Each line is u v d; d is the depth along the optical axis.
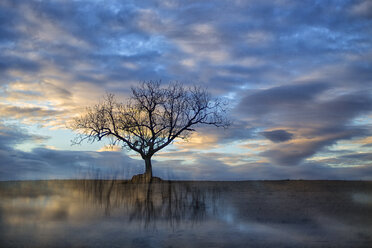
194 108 35.06
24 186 26.92
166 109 34.38
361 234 9.82
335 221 11.69
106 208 15.54
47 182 30.86
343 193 19.52
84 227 11.21
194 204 16.42
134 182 31.41
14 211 14.60
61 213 14.12
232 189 22.94
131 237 9.78
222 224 11.57
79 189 24.59
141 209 15.20
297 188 22.80
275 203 15.95
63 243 9.09
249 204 15.84
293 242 9.03
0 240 9.37
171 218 12.87
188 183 28.98
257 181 29.34
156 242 9.16
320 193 19.67
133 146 33.25
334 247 8.51
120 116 34.62
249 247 8.61
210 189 23.12
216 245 8.82
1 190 23.94
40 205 16.52
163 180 32.75
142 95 34.19
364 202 15.90
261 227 10.95
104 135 34.31
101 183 30.08
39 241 9.30
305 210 13.90
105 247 8.68
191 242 9.16
